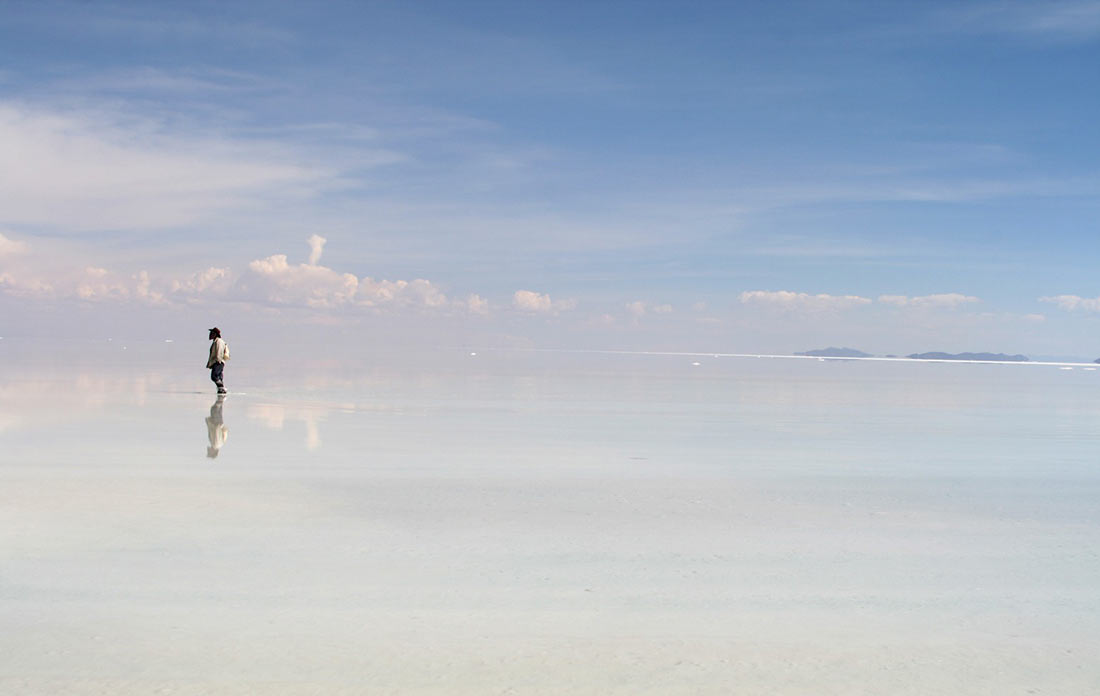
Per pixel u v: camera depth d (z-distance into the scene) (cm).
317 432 1773
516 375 5412
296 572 717
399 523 905
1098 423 2350
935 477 1270
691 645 568
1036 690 504
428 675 512
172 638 565
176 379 3978
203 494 1046
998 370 14050
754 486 1168
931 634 593
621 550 806
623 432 1872
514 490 1110
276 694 483
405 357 12750
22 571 709
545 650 555
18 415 1997
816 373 7969
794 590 689
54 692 482
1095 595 684
